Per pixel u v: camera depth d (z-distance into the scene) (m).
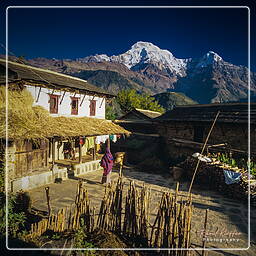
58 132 11.38
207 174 11.96
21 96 12.11
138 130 24.97
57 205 8.48
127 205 5.44
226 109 16.64
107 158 11.54
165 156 19.02
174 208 4.71
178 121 18.00
